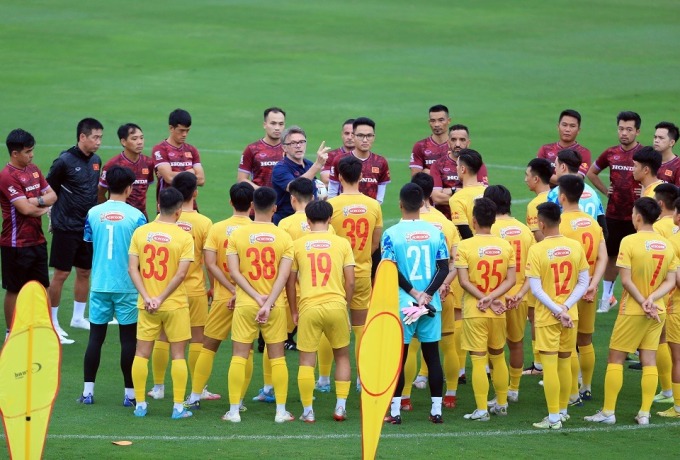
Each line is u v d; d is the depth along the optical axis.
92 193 44.69
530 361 42.47
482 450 30.95
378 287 26.47
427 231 34.59
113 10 141.75
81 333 44.81
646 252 34.25
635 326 34.16
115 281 35.28
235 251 34.16
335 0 155.25
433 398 34.28
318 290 34.06
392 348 26.55
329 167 47.25
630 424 34.41
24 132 41.28
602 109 95.06
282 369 34.06
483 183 42.69
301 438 31.83
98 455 29.52
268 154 45.81
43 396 26.16
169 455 29.61
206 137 84.06
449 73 111.50
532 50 123.50
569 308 33.88
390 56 119.69
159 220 34.66
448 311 36.31
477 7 151.50
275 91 101.69
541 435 32.91
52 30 126.75
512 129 88.06
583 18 143.75
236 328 34.06
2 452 29.77
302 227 37.16
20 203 41.25
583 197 39.53
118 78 104.69
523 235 37.06
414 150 46.69
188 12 142.75
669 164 45.16
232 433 32.34
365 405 26.44
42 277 42.75
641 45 126.50
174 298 34.34
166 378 39.75
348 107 95.75
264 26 135.38
